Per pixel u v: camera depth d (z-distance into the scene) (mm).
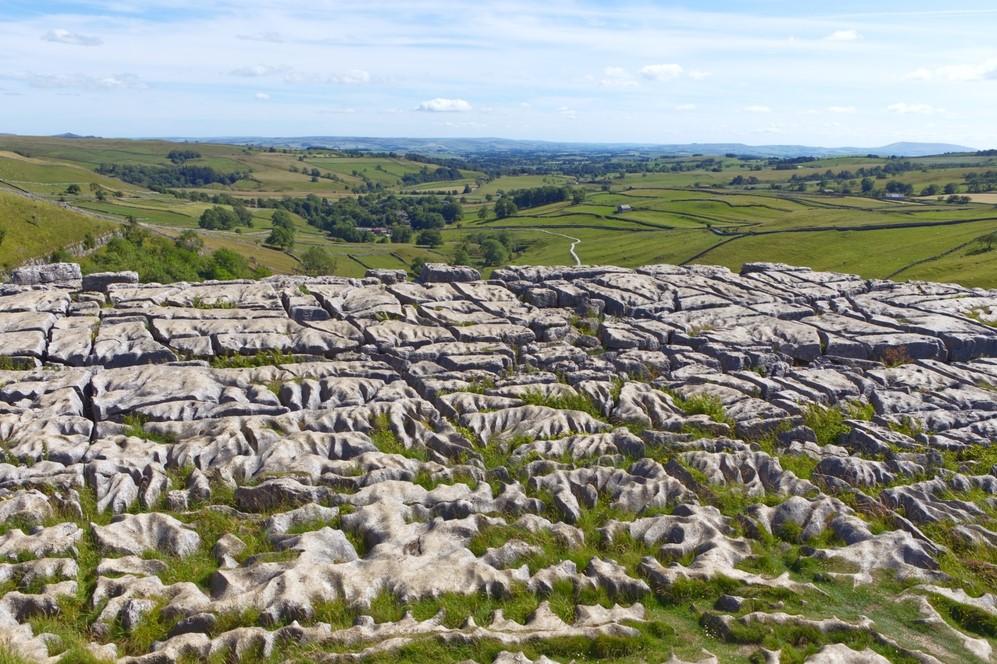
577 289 26375
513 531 13008
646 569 12055
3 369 18344
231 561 12094
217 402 17469
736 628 10547
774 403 19062
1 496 13336
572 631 10305
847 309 25750
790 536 13516
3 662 9234
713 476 15414
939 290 28453
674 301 25984
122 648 10164
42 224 117125
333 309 23641
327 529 12695
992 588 12172
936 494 15102
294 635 10125
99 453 14789
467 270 28156
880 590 11766
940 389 20031
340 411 17203
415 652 9812
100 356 19078
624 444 16578
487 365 20391
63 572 11469
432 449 16344
